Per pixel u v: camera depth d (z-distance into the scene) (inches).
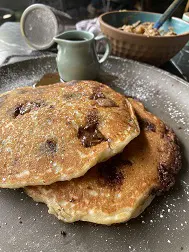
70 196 5.5
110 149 5.7
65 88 7.3
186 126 7.8
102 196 5.4
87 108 6.3
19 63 10.2
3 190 6.1
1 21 18.5
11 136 6.0
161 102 8.8
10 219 5.6
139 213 5.5
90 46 9.2
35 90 7.5
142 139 6.5
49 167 5.5
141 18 12.3
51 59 10.6
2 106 6.9
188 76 10.7
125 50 10.7
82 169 5.4
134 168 5.8
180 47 10.4
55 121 6.0
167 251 5.0
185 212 5.6
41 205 5.8
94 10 17.9
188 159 6.8
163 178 5.9
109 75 10.2
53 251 5.1
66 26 14.2
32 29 12.3
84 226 5.4
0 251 5.1
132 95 9.2
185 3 14.4
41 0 19.0
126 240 5.2
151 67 9.9
